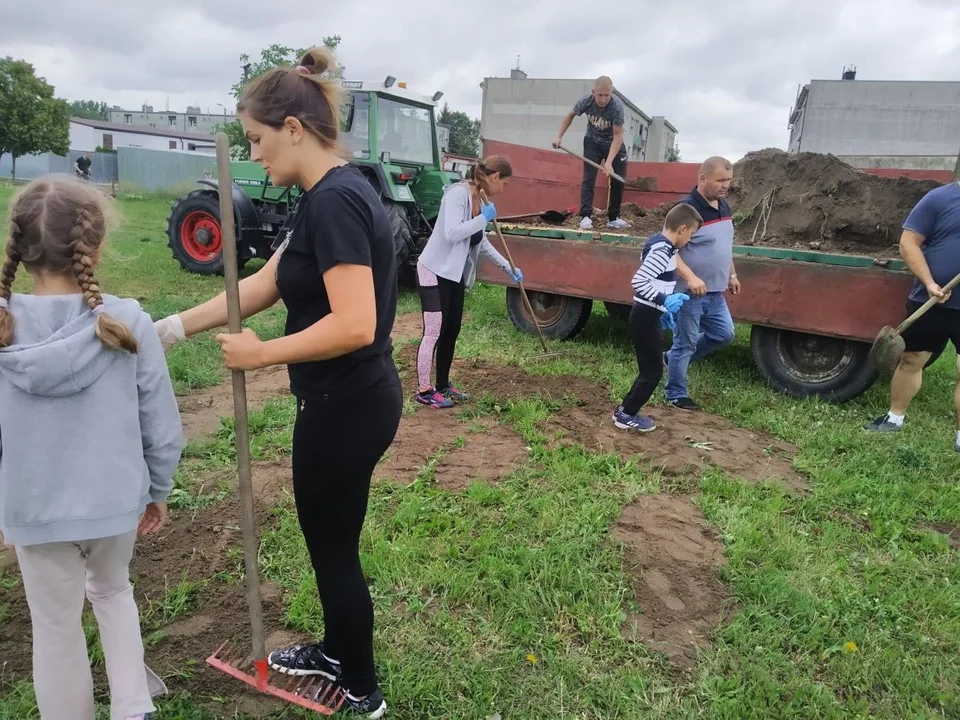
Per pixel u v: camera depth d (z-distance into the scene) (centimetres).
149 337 189
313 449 194
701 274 483
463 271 479
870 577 312
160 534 321
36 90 3472
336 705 224
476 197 466
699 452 434
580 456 416
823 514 369
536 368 585
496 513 346
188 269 959
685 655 261
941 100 4175
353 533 208
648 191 830
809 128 4397
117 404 182
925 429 494
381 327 194
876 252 579
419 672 245
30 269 178
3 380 172
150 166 2903
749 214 658
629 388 537
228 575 293
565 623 274
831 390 532
